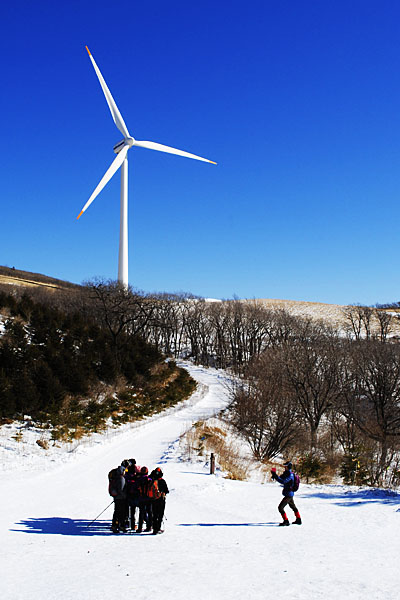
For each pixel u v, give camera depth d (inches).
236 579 341.7
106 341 2081.7
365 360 2014.0
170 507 666.2
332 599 298.0
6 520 541.0
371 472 1209.4
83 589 317.1
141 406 1707.7
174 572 358.3
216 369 3440.0
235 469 1083.9
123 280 2723.9
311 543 460.4
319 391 1784.0
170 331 3993.6
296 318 4168.3
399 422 1790.1
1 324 1833.2
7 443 1064.8
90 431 1318.9
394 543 460.8
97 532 509.4
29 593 308.0
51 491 741.9
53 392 1362.0
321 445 1665.8
